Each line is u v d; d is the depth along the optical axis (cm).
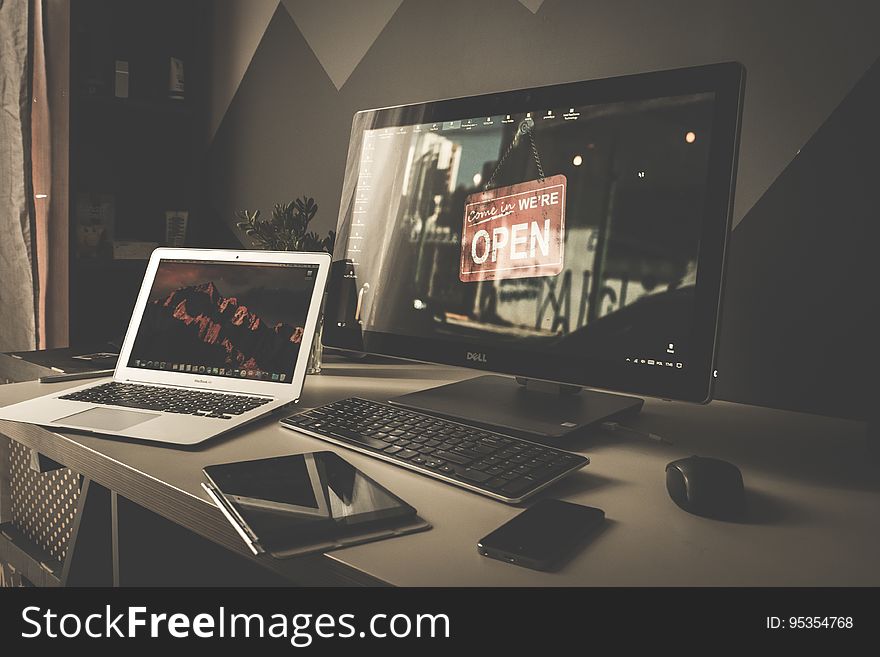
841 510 69
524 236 101
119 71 198
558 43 137
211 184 213
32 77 190
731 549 59
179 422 91
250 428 93
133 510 89
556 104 98
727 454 88
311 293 110
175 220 211
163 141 218
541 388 112
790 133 113
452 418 96
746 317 120
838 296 111
